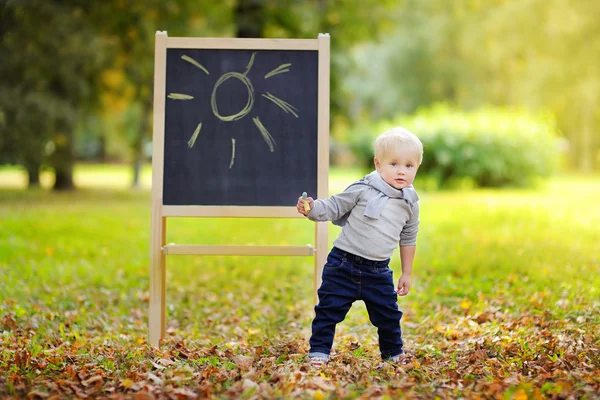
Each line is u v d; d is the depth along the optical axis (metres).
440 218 13.95
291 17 19.31
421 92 40.16
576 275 7.67
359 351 5.34
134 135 30.53
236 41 5.81
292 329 6.54
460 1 36.53
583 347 4.99
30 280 8.44
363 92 41.66
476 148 22.30
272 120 5.79
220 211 5.71
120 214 16.30
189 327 6.68
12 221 13.74
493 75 38.03
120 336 6.06
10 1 17.44
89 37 18.73
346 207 4.91
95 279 8.89
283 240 12.59
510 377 4.34
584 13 29.95
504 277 7.95
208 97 5.79
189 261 10.32
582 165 39.69
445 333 5.91
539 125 23.66
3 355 5.03
